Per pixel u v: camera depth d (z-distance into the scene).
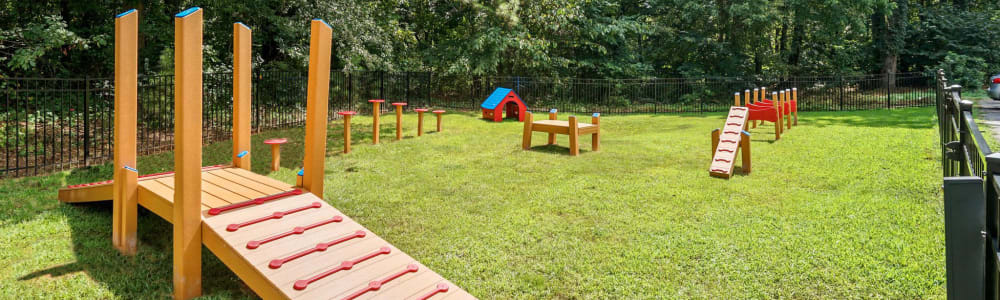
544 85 19.72
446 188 6.10
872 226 4.41
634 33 23.41
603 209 5.16
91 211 5.09
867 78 21.73
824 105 17.89
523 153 8.52
